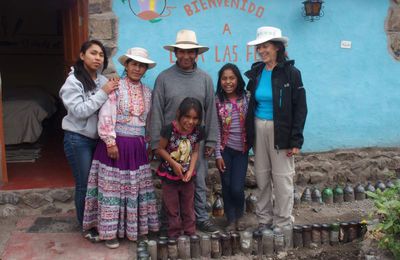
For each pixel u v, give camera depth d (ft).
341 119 16.87
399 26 16.89
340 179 16.94
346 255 12.23
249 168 15.99
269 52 12.17
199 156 12.97
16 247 12.00
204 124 12.96
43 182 15.11
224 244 12.23
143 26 14.92
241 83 13.07
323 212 15.08
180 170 11.89
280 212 12.85
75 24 15.70
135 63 11.84
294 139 12.14
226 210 13.75
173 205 12.35
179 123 11.78
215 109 12.96
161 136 11.92
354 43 16.62
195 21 15.30
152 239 12.82
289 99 12.07
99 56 11.95
